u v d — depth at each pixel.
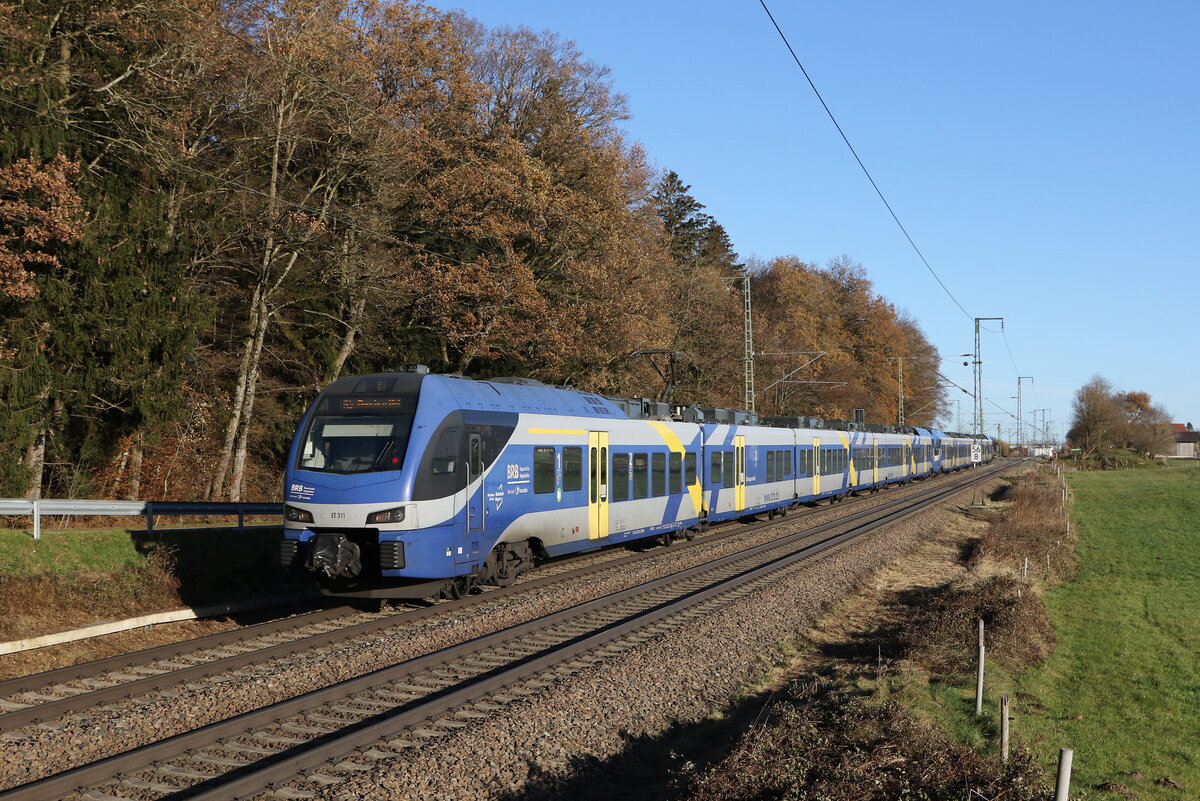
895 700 10.04
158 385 19.78
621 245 32.19
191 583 14.08
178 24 19.55
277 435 29.78
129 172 20.28
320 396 14.04
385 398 13.78
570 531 17.28
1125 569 23.91
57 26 18.72
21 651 10.86
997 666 12.38
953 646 12.76
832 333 72.94
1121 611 18.30
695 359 46.81
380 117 25.41
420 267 29.14
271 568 15.48
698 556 20.66
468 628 12.64
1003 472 74.69
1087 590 20.64
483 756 7.64
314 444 13.60
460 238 29.61
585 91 34.06
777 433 30.08
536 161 30.20
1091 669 13.58
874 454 43.62
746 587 16.50
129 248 19.20
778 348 59.44
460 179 27.56
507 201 28.67
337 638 11.81
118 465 23.59
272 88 23.64
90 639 11.62
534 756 7.87
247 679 9.72
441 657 10.67
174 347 19.98
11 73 16.72
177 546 14.51
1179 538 30.72
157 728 8.30
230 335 28.86
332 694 9.07
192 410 23.75
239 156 24.78
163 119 20.25
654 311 35.97
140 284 19.45
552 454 16.59
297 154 28.17
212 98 23.36
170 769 7.20
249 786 6.75
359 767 7.27
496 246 29.55
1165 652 14.91
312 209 25.50
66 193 16.67
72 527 18.23
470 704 8.98
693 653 11.70
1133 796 8.47
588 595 15.56
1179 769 9.47
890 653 12.76
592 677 10.02
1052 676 12.84
